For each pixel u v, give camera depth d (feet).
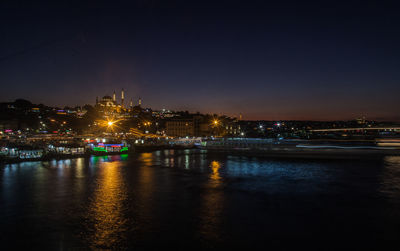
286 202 105.81
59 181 146.72
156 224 81.56
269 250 65.05
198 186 134.62
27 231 76.13
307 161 235.61
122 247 66.69
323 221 84.53
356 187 131.34
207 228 78.48
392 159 231.71
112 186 134.10
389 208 97.71
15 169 189.16
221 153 319.88
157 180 150.51
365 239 71.20
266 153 281.54
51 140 370.94
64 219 85.76
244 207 99.14
